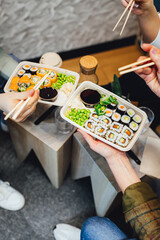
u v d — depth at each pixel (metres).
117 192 0.82
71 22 1.28
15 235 1.02
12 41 1.26
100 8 1.27
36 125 0.89
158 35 0.89
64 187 1.13
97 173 0.89
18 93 0.75
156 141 0.86
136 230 0.66
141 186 0.68
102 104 0.83
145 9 0.83
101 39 1.45
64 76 0.87
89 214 1.08
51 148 0.86
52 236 1.03
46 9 1.18
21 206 1.06
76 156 0.97
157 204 0.66
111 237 0.80
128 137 0.79
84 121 0.81
